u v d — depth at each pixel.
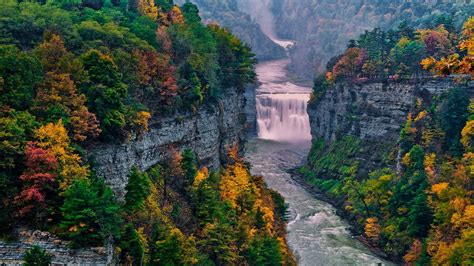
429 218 100.38
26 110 58.47
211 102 101.88
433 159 112.75
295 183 160.12
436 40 154.88
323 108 188.38
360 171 147.62
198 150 94.69
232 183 95.19
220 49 115.81
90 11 100.19
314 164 170.12
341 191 141.38
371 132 155.50
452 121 117.00
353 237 113.50
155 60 84.62
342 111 172.25
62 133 56.84
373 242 109.94
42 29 81.31
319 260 99.88
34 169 53.66
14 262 50.81
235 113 117.50
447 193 93.75
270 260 78.69
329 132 181.50
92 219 51.66
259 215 89.12
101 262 50.91
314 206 135.75
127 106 72.19
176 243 61.47
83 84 66.81
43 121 59.19
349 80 170.00
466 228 85.81
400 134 135.12
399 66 152.00
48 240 51.78
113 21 97.19
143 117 73.88
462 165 101.50
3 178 52.75
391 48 168.88
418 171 113.50
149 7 116.12
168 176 81.31
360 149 154.00
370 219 113.81
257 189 102.44
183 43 102.00
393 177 128.62
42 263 47.81
